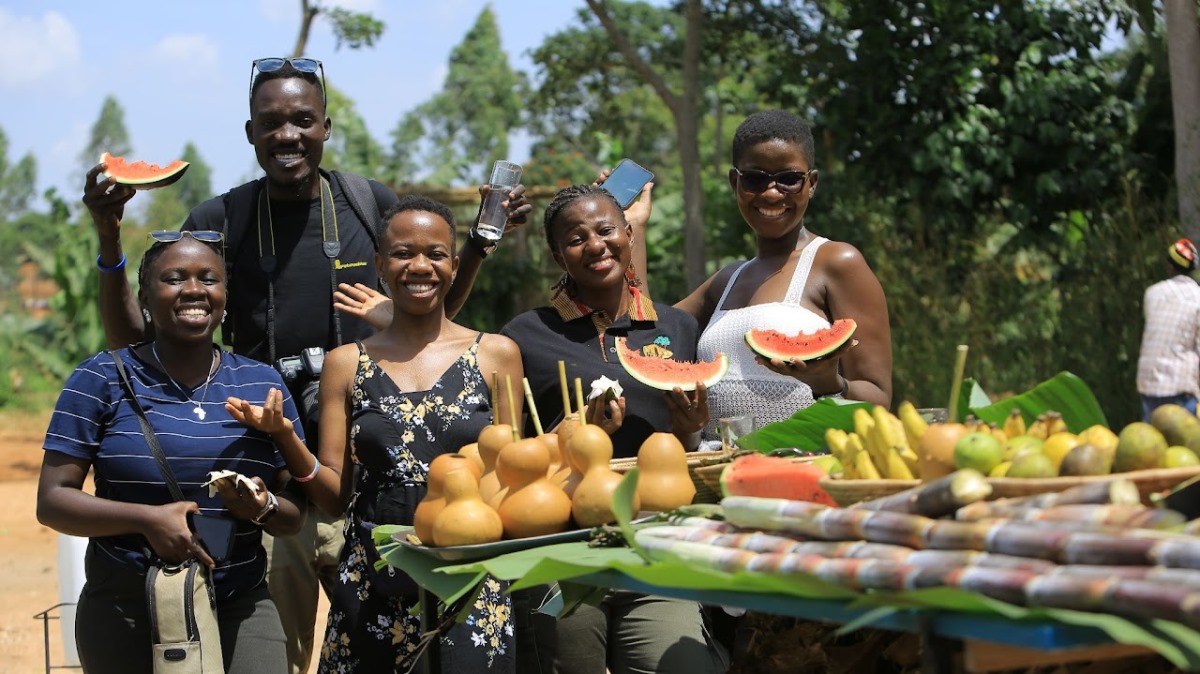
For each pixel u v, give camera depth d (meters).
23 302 35.50
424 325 4.33
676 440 3.42
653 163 40.66
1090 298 12.08
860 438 3.08
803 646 3.62
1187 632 1.87
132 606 4.04
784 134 4.65
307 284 5.11
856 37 14.77
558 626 4.23
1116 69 14.51
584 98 23.58
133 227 26.22
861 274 4.59
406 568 3.43
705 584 2.48
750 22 18.14
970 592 2.02
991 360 12.87
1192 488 2.58
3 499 16.25
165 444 4.07
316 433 4.82
